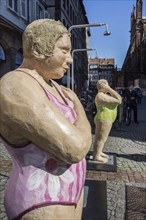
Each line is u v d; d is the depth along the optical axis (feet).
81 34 187.21
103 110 19.70
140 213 13.06
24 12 63.21
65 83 72.69
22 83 4.12
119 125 41.34
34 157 4.27
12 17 56.08
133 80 204.13
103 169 19.26
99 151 20.51
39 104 4.02
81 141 4.13
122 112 46.09
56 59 4.44
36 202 4.20
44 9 83.20
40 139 4.02
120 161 22.39
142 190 15.90
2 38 53.31
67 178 4.41
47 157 4.28
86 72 230.68
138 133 37.42
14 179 4.47
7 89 4.09
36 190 4.22
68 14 125.39
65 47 4.51
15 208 4.33
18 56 60.34
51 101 4.43
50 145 4.03
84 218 11.84
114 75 231.50
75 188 4.51
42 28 4.34
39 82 4.43
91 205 13.08
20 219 4.26
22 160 4.34
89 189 15.17
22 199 4.25
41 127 3.95
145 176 18.60
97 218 11.91
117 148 27.45
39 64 4.49
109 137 33.50
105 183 16.39
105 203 13.43
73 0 142.10
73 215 4.56
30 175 4.26
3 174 17.87
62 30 4.48
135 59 215.10
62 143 4.01
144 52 189.26
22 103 3.98
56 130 3.99
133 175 18.71
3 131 4.25
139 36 212.23
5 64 55.62
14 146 4.30
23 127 3.99
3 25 52.11
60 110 4.51
